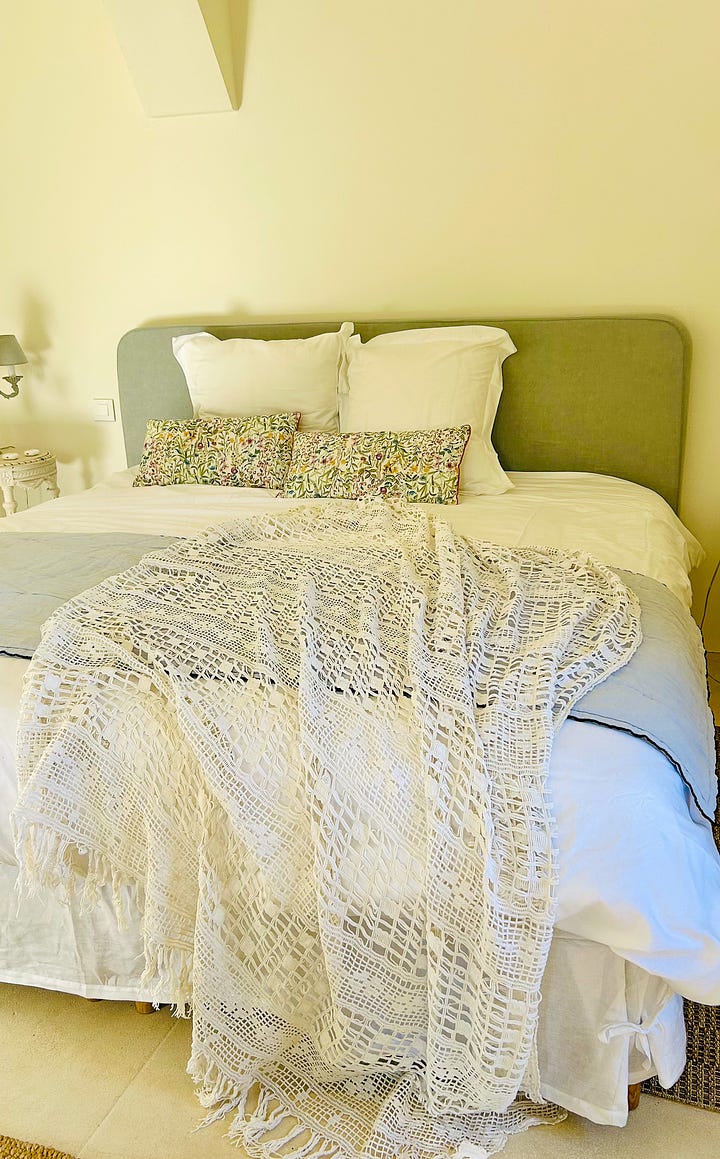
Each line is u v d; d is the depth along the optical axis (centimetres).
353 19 295
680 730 147
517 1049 130
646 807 131
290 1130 143
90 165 337
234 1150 141
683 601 204
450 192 301
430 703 143
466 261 306
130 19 294
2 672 164
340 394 306
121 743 149
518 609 172
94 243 346
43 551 222
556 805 133
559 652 155
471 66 288
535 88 284
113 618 168
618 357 290
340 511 233
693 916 129
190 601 177
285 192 319
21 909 162
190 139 323
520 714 142
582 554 198
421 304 315
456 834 134
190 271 339
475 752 135
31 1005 171
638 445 296
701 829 140
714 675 297
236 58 309
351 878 137
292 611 171
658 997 134
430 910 133
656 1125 144
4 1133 145
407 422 283
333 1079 147
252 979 147
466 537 211
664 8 267
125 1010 169
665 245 285
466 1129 140
